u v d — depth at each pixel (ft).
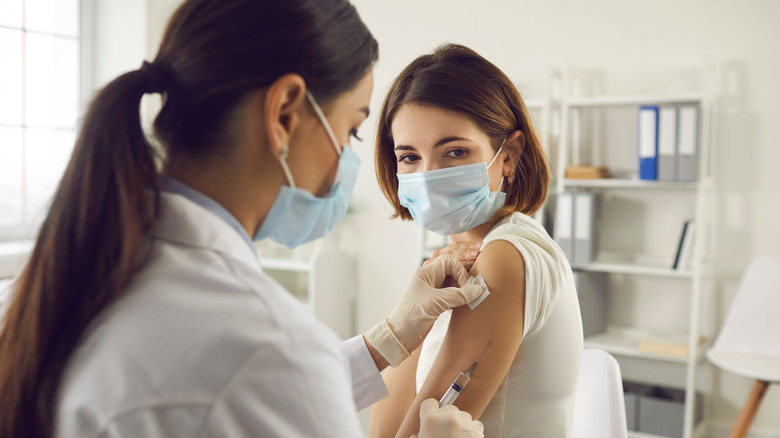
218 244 1.83
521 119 3.62
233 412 1.58
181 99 1.91
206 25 1.90
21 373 1.69
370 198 12.21
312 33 1.94
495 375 3.03
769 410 9.71
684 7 9.87
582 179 9.81
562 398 3.34
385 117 3.80
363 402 3.35
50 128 11.07
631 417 9.46
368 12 12.09
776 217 9.48
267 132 1.90
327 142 2.12
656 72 10.11
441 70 3.45
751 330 8.48
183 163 1.97
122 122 1.79
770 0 9.36
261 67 1.88
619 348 9.45
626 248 10.41
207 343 1.60
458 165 3.46
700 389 9.90
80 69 11.48
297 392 1.64
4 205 10.43
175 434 1.54
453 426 2.76
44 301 1.70
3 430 1.70
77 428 1.56
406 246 11.98
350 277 12.34
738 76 9.60
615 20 10.34
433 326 3.53
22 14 10.61
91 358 1.63
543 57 10.86
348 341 3.43
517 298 3.06
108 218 1.71
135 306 1.66
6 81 10.43
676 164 9.03
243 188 1.99
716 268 9.87
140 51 11.30
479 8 11.26
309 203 2.16
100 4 11.54
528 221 3.55
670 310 10.17
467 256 3.50
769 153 9.48
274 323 1.68
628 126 10.30
